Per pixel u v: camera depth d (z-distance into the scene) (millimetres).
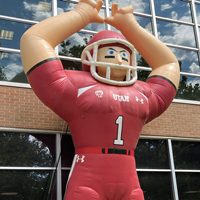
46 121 6109
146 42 5473
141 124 4785
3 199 5395
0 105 5934
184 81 8281
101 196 4285
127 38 5617
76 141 4633
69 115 4633
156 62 5516
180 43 8836
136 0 8867
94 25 7984
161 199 6602
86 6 5273
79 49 7453
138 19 8680
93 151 4426
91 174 4297
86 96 4500
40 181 5723
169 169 6898
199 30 9164
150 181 6668
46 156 5949
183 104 7645
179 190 6809
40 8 7430
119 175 4355
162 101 5141
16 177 5605
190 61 8664
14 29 6969
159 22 8867
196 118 7629
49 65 4562
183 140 7344
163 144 7129
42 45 4676
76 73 4758
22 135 5949
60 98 4516
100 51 4969
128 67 4867
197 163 7246
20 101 6102
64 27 4930
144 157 6840
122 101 4566
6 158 5691
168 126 7227
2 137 5812
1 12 6973
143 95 4883
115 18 5547
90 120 4465
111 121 4461
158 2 9094
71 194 4277
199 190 6949
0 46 6684
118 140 4477
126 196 4422
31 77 4617
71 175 4484
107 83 4711
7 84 6141
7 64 6594
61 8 7770
